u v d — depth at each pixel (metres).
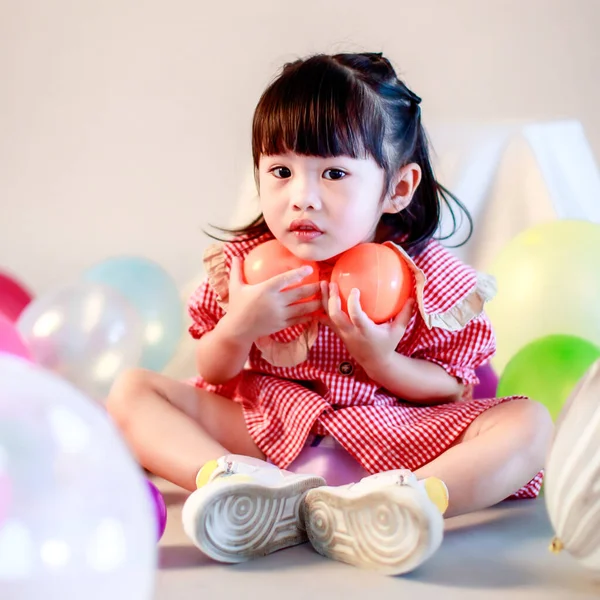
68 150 2.53
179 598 0.79
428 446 1.11
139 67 2.50
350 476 1.14
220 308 1.26
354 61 1.16
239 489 0.87
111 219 2.52
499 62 2.34
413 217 1.25
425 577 0.85
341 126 1.07
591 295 1.41
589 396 0.79
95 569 0.56
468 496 0.99
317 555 0.92
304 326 1.19
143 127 2.50
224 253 1.25
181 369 1.72
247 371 1.28
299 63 1.16
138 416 1.10
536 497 1.18
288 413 1.17
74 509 0.56
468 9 2.34
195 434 1.08
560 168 1.74
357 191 1.09
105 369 1.22
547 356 1.27
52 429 0.57
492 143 1.75
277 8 2.43
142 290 1.56
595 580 0.84
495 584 0.83
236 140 2.48
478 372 1.46
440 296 1.18
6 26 2.53
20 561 0.53
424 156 1.25
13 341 0.95
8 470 0.54
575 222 1.51
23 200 2.54
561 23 2.31
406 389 1.17
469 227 1.71
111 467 0.59
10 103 2.53
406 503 0.83
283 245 1.14
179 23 2.47
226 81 2.47
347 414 1.14
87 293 1.27
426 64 2.37
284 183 1.10
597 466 0.76
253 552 0.90
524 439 1.03
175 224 2.50
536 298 1.42
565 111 2.33
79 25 2.51
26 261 2.53
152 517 0.64
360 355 1.12
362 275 1.08
